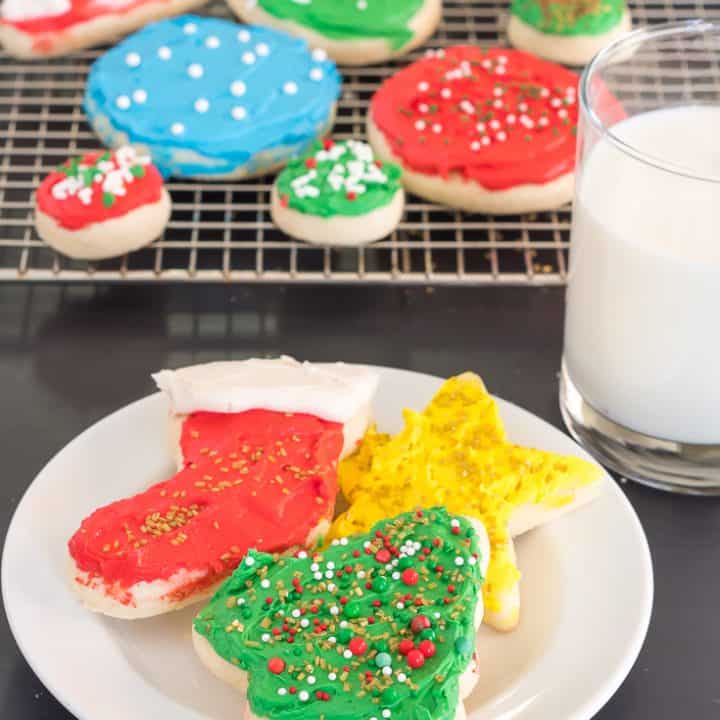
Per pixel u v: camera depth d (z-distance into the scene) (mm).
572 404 546
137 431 523
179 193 634
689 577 515
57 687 460
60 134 650
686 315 499
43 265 603
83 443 518
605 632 475
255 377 512
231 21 702
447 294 599
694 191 492
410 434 510
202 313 589
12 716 480
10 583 481
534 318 591
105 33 680
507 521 494
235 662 455
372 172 598
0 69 678
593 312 520
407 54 690
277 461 497
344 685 445
